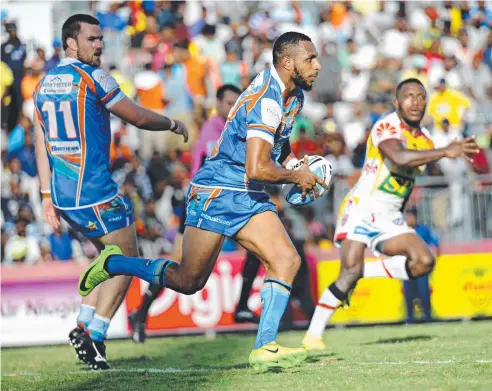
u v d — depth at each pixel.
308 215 39.19
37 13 46.91
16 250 37.72
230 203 16.72
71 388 17.41
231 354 23.56
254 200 16.88
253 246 16.98
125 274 18.06
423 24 52.84
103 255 18.20
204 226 16.91
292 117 17.31
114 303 20.92
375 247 23.72
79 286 18.50
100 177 19.98
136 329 26.55
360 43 51.62
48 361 24.42
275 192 32.34
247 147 16.22
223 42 48.78
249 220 16.83
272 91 16.42
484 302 32.69
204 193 16.94
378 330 29.48
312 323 23.52
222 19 50.50
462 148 21.56
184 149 43.69
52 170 20.19
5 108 43.16
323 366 18.72
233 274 31.75
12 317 30.61
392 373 16.91
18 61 43.94
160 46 47.25
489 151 44.50
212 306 31.58
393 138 23.00
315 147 43.31
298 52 16.48
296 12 51.72
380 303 31.91
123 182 40.84
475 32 53.28
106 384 17.73
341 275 23.64
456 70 50.56
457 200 37.47
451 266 32.47
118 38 47.59
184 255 17.22
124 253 20.42
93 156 19.91
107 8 48.09
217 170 16.94
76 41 19.97
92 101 19.80
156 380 17.94
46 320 30.78
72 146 19.84
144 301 26.41
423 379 15.80
